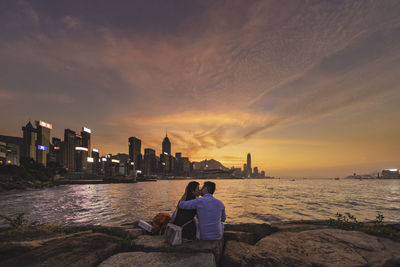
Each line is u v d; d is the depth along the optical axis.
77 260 3.21
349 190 71.94
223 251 4.12
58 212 19.64
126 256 3.37
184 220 3.90
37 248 3.70
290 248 3.81
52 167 135.62
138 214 18.36
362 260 3.24
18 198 38.28
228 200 33.31
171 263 3.11
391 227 5.14
